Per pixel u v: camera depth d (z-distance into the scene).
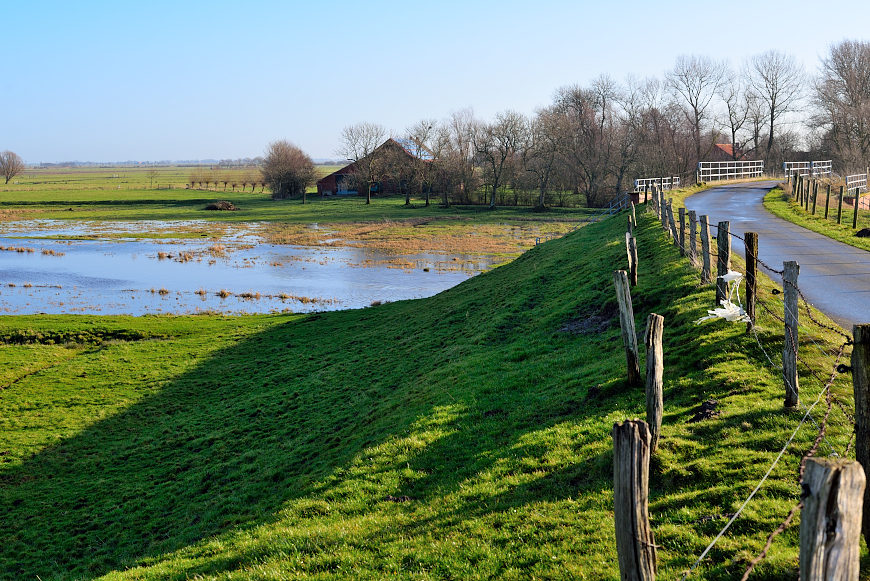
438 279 56.34
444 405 16.72
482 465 12.46
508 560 8.73
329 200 151.62
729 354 13.59
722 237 15.53
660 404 10.32
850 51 87.50
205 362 32.50
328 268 62.59
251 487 17.36
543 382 16.89
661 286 20.55
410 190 145.00
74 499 19.42
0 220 111.75
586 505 9.70
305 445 19.62
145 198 161.38
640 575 5.48
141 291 52.53
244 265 64.75
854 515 3.85
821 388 11.27
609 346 17.73
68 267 63.88
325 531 11.05
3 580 15.38
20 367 32.44
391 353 28.48
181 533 15.65
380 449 14.79
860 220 39.19
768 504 8.34
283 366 30.56
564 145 114.12
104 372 31.44
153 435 24.02
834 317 15.94
